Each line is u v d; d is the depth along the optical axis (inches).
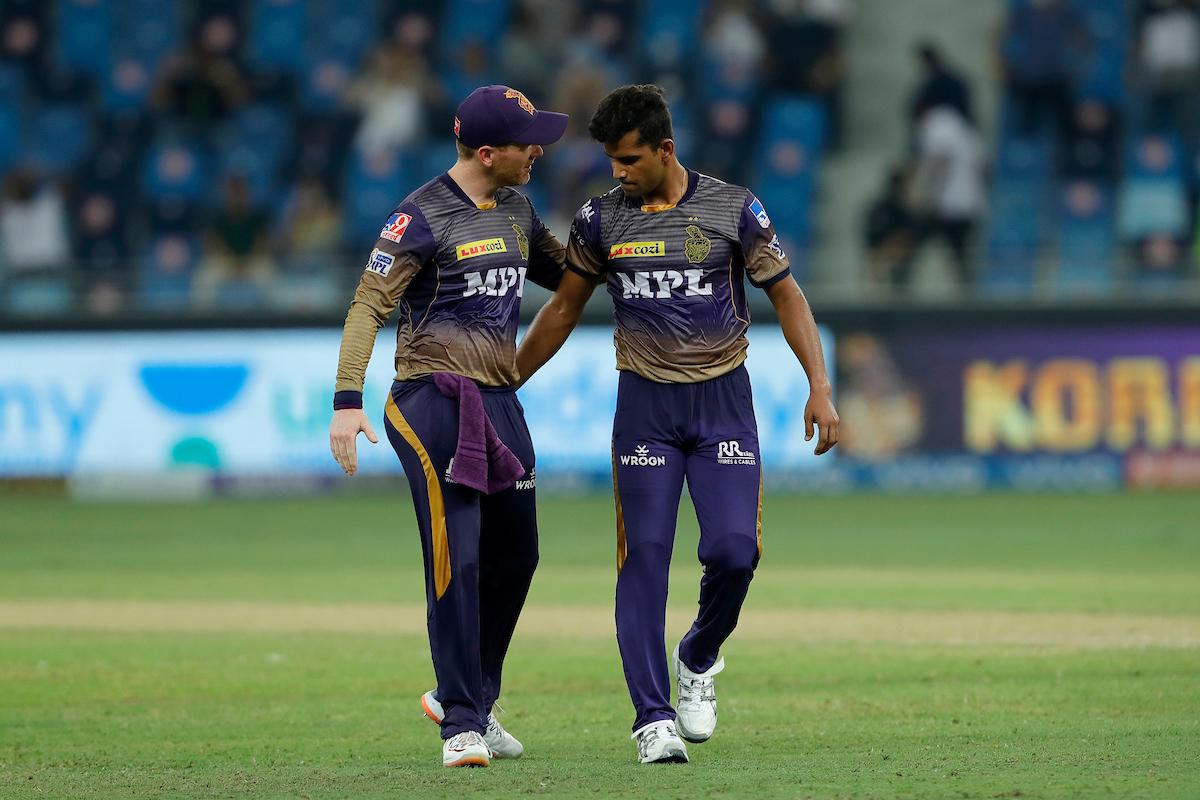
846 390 2522.1
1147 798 619.5
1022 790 637.3
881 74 3265.3
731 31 3105.3
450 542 726.5
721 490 738.2
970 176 2701.8
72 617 1346.0
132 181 2967.5
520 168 736.3
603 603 1409.9
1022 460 2481.5
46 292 2664.9
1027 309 2481.5
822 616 1296.8
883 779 666.8
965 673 1002.1
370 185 2910.9
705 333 743.1
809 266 2640.3
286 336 2564.0
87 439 2583.7
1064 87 2965.1
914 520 2110.0
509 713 899.4
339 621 1312.7
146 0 3267.7
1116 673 987.9
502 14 3218.5
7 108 3152.1
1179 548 1774.1
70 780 703.1
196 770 726.5
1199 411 2450.8
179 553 1849.2
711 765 709.9
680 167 752.3
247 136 3056.1
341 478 2544.3
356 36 3198.8
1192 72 3031.5
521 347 788.6
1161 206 2871.6
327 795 652.1
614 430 759.1
